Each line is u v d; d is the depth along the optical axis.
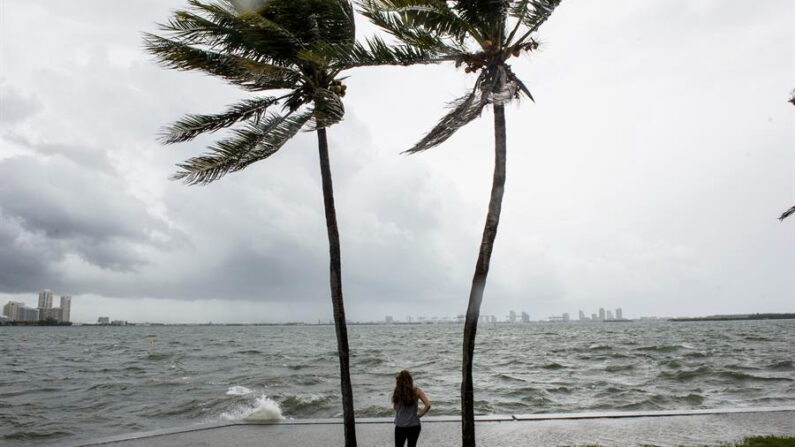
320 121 7.30
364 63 7.60
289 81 8.45
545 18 7.48
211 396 21.44
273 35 7.59
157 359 47.47
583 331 145.75
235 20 7.50
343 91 8.56
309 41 8.05
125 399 21.12
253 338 127.19
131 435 11.06
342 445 9.94
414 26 7.64
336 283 8.40
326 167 8.59
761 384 22.64
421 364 37.78
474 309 7.46
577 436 10.25
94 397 21.81
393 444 9.96
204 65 8.14
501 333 137.88
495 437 10.28
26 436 14.32
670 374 26.84
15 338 133.50
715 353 43.78
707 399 18.88
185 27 7.70
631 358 39.97
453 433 10.67
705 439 9.81
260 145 8.22
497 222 7.54
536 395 20.64
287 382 26.23
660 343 65.00
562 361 38.38
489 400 19.47
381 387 24.05
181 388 24.42
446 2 7.47
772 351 45.97
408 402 7.32
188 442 10.32
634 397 19.66
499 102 6.70
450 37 7.79
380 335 141.38
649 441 9.73
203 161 8.05
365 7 7.42
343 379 8.27
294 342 98.50
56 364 41.81
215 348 71.50
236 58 7.79
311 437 10.66
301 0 7.53
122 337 141.25
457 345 74.06
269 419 13.80
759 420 11.62
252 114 8.98
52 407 19.25
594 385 23.55
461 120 7.89
